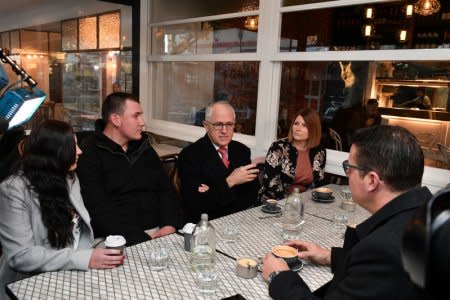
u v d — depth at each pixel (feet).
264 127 9.73
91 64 12.01
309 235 5.26
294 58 8.91
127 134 6.64
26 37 10.57
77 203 5.21
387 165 2.87
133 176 6.80
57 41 11.21
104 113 6.72
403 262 1.43
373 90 9.12
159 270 4.00
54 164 4.73
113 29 12.12
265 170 8.38
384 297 2.48
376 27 8.64
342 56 8.15
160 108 13.07
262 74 9.57
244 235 5.14
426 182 7.33
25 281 3.70
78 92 11.78
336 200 7.23
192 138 11.56
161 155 10.57
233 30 10.23
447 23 8.32
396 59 7.41
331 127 9.34
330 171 8.84
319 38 8.76
